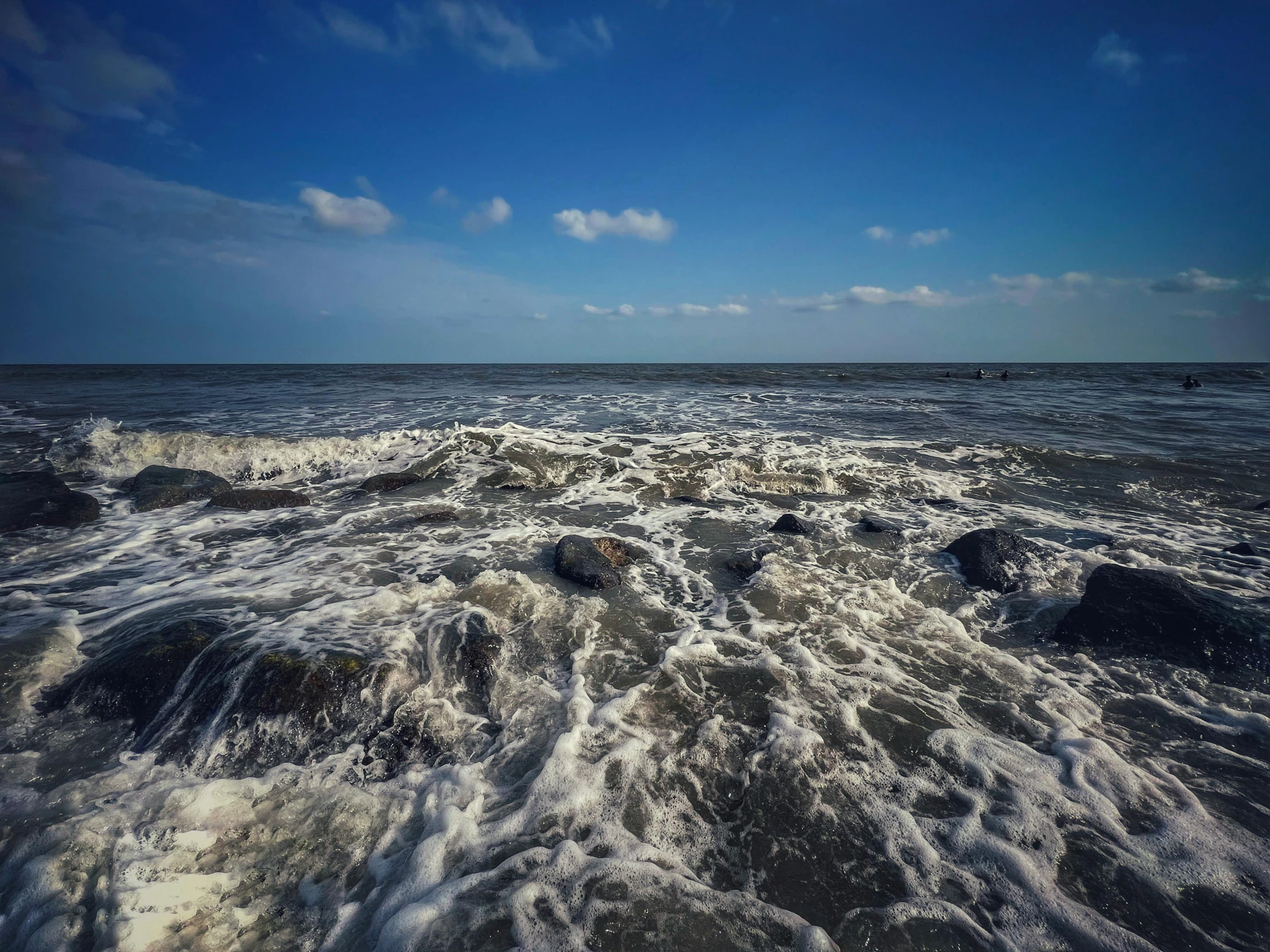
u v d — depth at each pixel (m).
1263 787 2.86
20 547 6.00
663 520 7.21
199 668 3.54
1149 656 4.03
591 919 2.20
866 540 6.48
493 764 3.05
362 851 2.55
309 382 27.42
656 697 3.55
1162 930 2.17
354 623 4.12
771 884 2.38
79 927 2.18
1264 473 9.48
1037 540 6.41
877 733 3.25
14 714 3.32
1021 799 2.78
